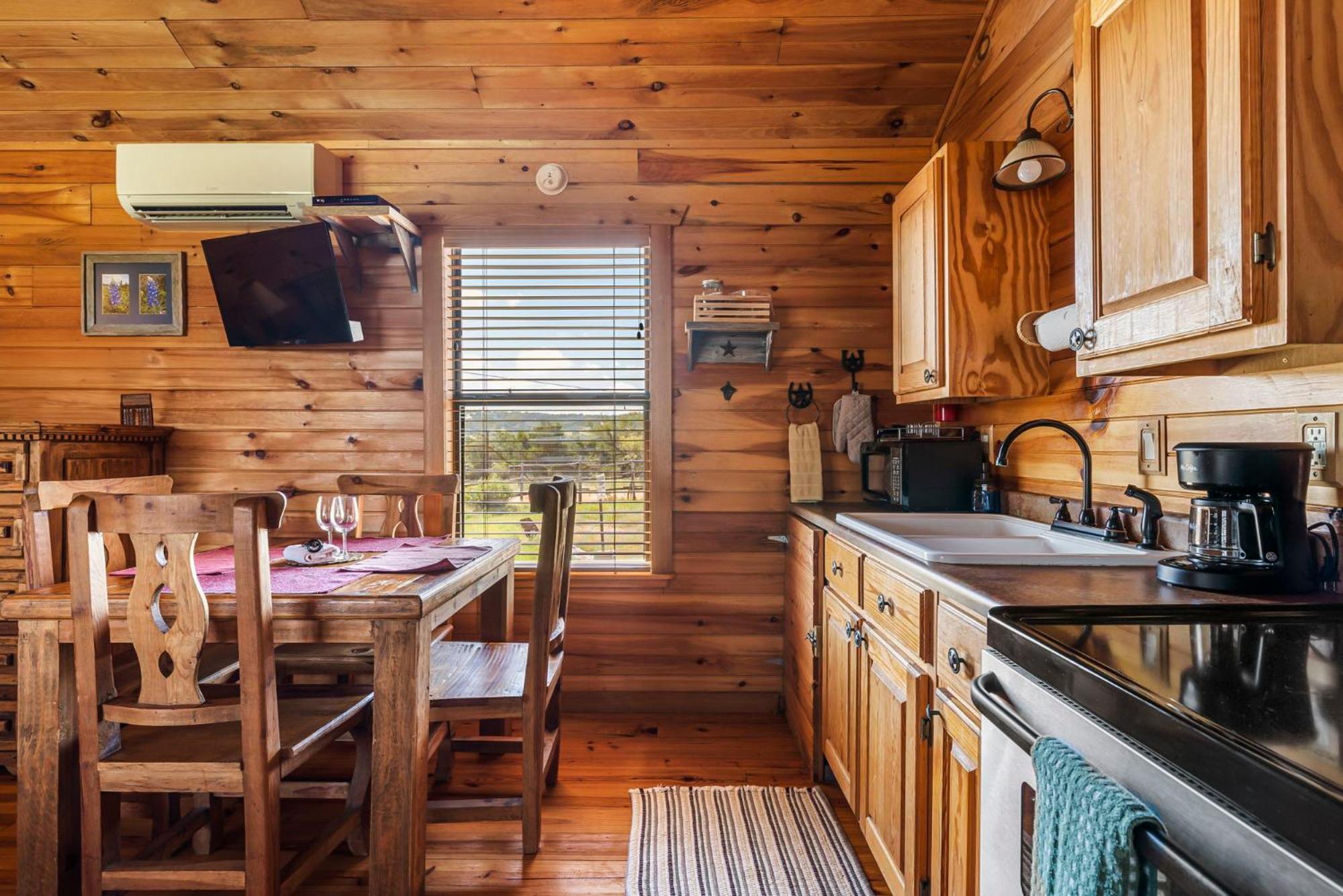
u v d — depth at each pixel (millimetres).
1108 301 1311
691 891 1796
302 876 1576
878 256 3006
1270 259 957
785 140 2990
